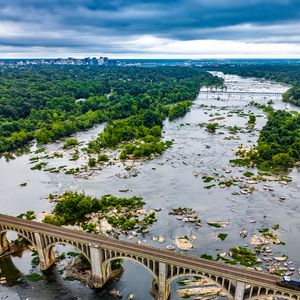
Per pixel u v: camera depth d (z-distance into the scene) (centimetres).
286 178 18212
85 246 10194
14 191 17350
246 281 8200
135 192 16950
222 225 13688
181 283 10425
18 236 12938
